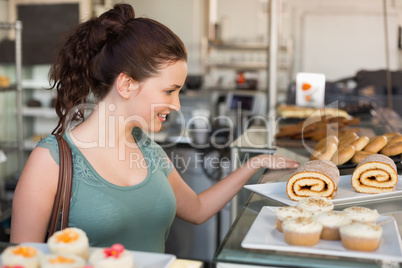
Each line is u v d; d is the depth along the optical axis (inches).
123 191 49.2
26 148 229.9
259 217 42.2
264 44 276.2
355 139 68.2
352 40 280.2
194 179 127.6
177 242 108.7
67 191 47.8
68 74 50.5
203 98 274.8
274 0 119.4
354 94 185.5
